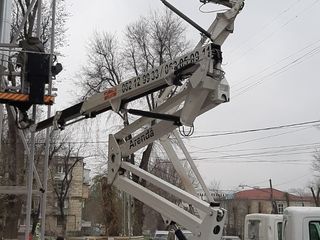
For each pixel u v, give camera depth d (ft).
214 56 18.53
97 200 175.42
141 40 120.37
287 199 204.95
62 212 182.09
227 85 19.25
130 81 21.53
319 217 22.84
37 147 97.76
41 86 22.49
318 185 205.77
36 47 23.40
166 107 21.17
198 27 19.90
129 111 21.89
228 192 252.62
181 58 19.54
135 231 109.29
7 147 64.80
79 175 269.44
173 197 20.48
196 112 19.49
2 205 75.15
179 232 19.74
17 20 58.70
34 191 33.83
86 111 23.50
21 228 110.52
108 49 121.19
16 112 24.41
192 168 22.61
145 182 21.58
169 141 23.02
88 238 87.56
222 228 18.99
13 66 24.18
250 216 38.32
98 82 118.62
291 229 22.89
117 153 22.33
